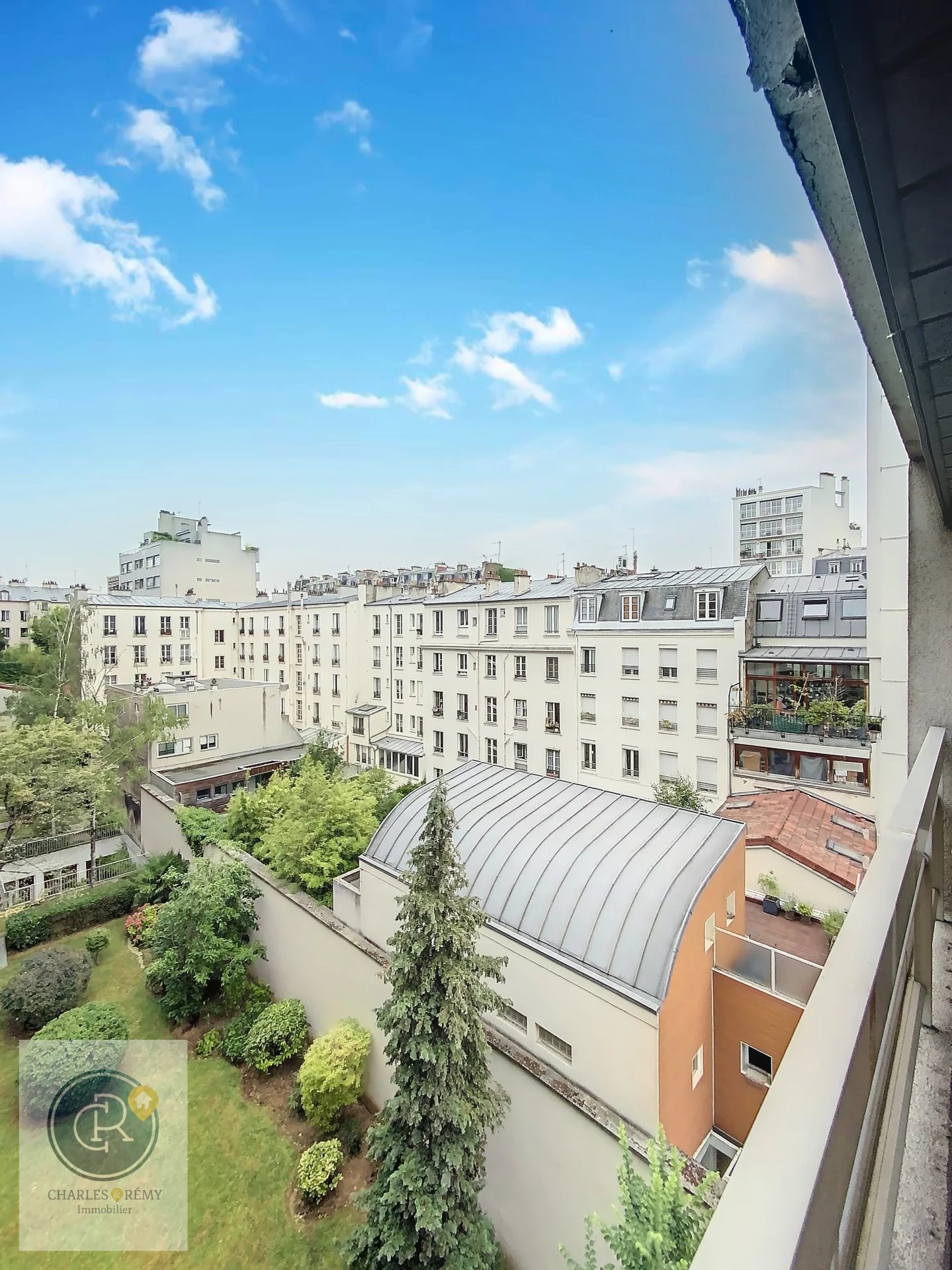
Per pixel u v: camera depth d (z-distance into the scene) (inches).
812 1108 41.6
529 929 347.3
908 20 33.9
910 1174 77.9
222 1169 403.5
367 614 1411.2
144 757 982.4
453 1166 276.2
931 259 55.9
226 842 667.4
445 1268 270.7
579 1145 301.4
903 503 248.1
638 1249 183.9
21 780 708.0
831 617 752.3
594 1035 306.2
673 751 823.1
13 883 751.7
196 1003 545.0
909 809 95.1
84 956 588.1
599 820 407.5
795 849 457.4
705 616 807.7
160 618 1638.8
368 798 626.2
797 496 2319.1
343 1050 418.9
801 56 39.5
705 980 326.3
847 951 59.7
